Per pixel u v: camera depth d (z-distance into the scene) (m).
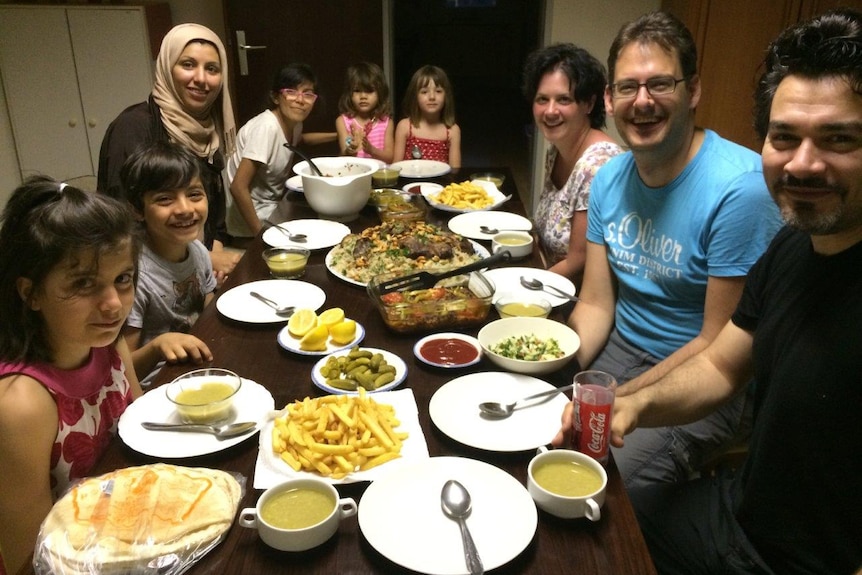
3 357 1.22
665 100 1.62
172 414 1.27
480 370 1.46
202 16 4.71
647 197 1.79
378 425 1.18
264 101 5.03
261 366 1.47
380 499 1.04
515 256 2.06
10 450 1.19
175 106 2.65
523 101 7.84
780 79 1.11
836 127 1.03
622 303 1.94
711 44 3.82
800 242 1.28
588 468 1.10
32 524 1.22
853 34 1.01
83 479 1.12
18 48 4.33
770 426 1.22
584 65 2.29
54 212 1.14
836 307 1.15
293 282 1.86
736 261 1.61
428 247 1.95
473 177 2.92
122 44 4.34
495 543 0.97
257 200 3.33
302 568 0.94
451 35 8.30
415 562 0.93
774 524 1.27
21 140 4.56
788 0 3.64
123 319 1.26
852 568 1.17
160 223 1.83
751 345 1.42
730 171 1.64
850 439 1.13
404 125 3.79
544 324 1.56
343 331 1.53
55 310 1.18
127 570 0.92
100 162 2.55
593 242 1.99
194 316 2.03
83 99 4.47
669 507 1.46
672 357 1.67
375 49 4.91
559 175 2.58
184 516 0.98
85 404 1.29
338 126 3.90
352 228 2.37
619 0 4.41
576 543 0.99
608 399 1.13
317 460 1.10
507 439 1.21
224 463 1.15
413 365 1.47
